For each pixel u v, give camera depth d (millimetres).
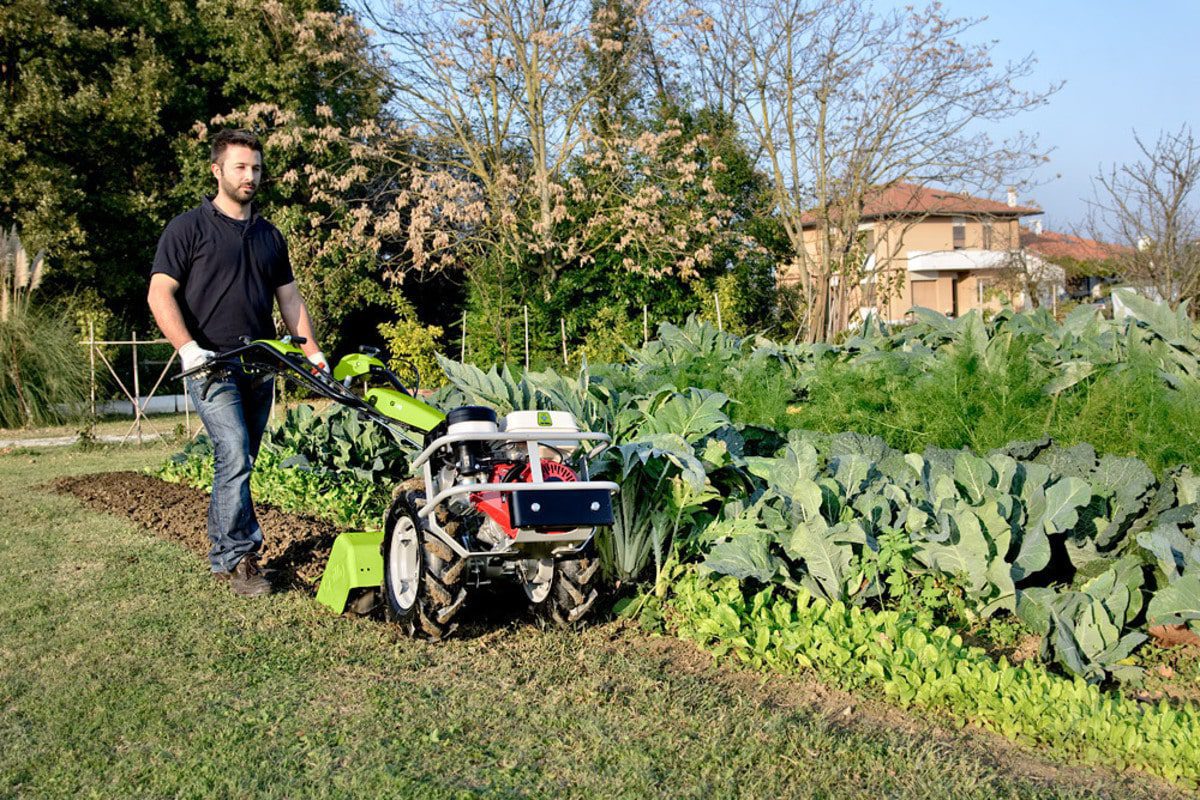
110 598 5707
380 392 5105
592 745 3670
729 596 4840
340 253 24766
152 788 3395
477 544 4777
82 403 19203
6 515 8773
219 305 5859
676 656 4656
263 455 9422
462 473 4652
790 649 4367
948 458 5430
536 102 23156
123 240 24969
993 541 4668
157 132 24531
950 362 6492
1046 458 5203
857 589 4832
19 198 23094
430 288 29891
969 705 3906
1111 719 3604
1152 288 21703
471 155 23453
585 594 4918
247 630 5082
